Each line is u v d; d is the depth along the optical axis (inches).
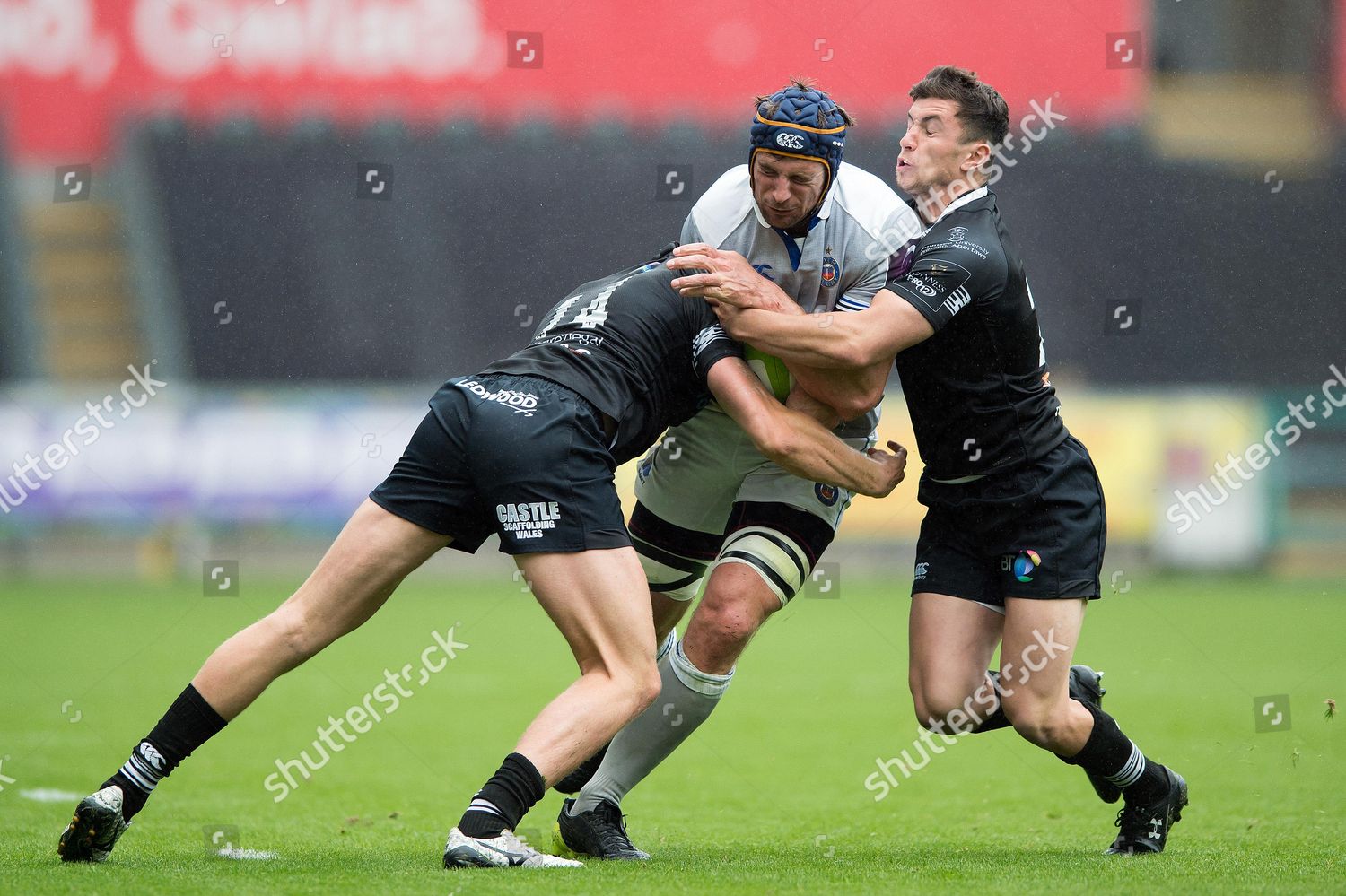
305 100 2748.5
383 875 459.2
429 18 2716.5
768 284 536.4
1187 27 2704.2
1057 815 742.5
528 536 486.0
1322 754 951.0
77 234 2829.7
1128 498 2442.2
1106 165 2625.5
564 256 2679.6
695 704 555.8
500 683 1386.6
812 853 574.2
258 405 2436.0
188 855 546.6
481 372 518.0
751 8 2610.7
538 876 457.4
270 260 2733.8
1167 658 1462.8
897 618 1942.7
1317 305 2610.7
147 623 1798.7
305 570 2417.6
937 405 570.3
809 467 531.2
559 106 2687.0
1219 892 439.5
